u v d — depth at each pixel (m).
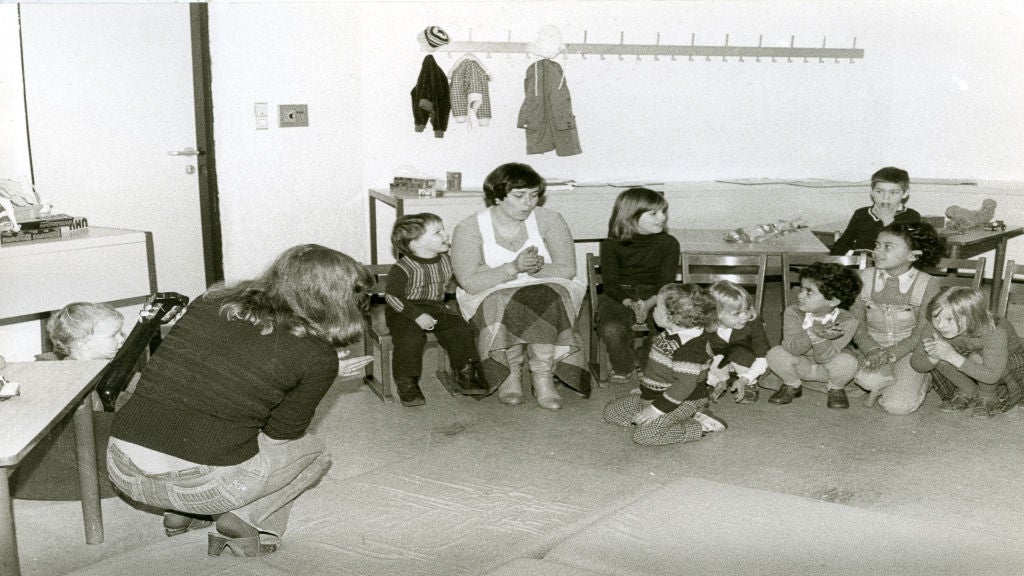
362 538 2.47
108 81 4.77
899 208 4.57
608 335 3.84
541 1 5.78
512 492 2.83
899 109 6.38
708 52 6.14
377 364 4.32
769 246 4.22
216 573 2.12
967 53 6.09
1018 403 3.71
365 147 5.61
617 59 6.00
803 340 3.64
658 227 3.93
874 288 3.74
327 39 5.29
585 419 3.57
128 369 2.48
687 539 2.25
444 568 2.29
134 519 2.70
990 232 4.76
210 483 2.10
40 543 2.53
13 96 4.51
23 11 4.47
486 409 3.70
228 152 5.09
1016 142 6.08
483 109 5.69
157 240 5.06
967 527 2.60
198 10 4.96
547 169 6.02
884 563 2.11
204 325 2.13
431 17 5.58
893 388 3.62
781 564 2.11
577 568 2.06
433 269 3.76
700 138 6.29
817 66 6.34
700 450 3.23
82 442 2.45
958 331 3.41
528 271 3.63
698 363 3.17
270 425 2.20
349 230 5.64
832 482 2.94
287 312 2.12
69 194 4.74
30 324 3.76
